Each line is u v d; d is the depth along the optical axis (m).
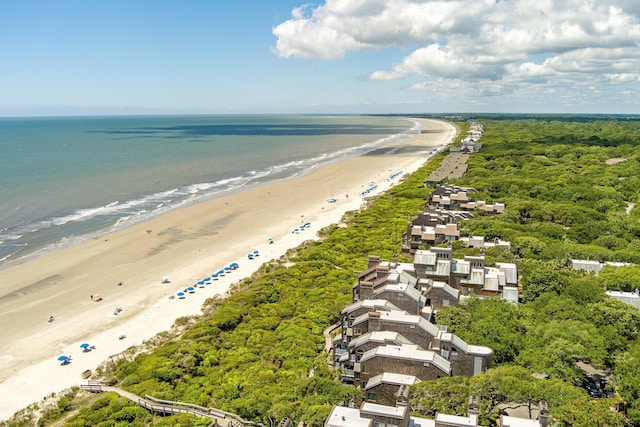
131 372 94.56
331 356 96.81
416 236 151.88
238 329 111.19
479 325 89.44
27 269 150.00
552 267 119.00
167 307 124.94
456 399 66.62
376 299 95.12
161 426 74.94
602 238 149.62
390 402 70.31
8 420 82.31
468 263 112.62
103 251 166.50
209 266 153.00
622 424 64.69
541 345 84.25
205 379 91.56
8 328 114.06
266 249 168.00
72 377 94.88
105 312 122.06
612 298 100.31
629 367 76.69
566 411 63.62
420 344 83.00
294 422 71.12
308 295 126.69
